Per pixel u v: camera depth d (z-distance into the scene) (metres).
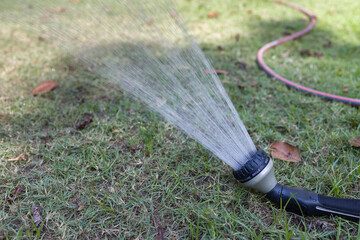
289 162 1.55
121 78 1.96
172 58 2.09
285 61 2.58
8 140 1.74
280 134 1.75
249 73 2.41
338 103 1.97
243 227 1.24
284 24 3.43
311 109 1.96
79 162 1.56
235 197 1.36
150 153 1.62
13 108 2.01
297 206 1.25
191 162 1.57
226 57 2.66
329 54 2.72
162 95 1.65
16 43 2.97
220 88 1.63
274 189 1.28
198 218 1.25
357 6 3.91
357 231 1.20
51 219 1.29
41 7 2.78
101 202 1.37
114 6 2.58
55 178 1.49
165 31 2.48
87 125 1.86
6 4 2.76
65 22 2.61
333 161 1.55
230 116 1.44
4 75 2.39
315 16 3.59
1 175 1.49
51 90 2.22
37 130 1.82
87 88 2.26
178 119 1.47
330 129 1.77
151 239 1.20
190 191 1.41
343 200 1.23
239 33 3.19
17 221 1.29
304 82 2.25
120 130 1.79
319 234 1.17
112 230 1.24
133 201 1.36
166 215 1.31
